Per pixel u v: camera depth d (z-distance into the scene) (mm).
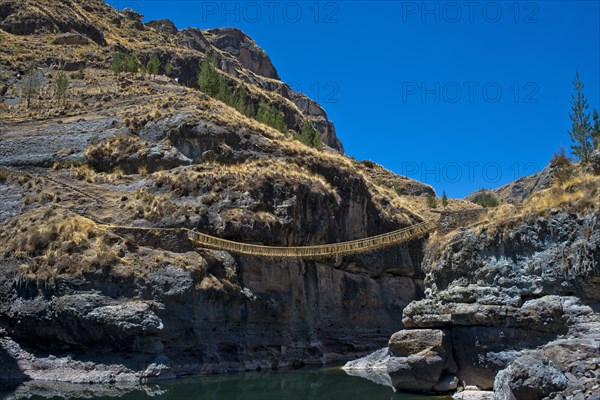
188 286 48656
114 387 41250
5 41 111062
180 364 47469
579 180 31531
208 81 99500
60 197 58219
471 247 33562
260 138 73688
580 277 28203
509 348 30500
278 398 38688
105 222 55000
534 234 31125
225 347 51656
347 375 50531
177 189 60375
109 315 44531
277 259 59938
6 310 45969
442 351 32688
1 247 50094
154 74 100188
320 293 63938
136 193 59719
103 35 132500
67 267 46781
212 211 58625
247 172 64188
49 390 39719
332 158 77562
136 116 72375
